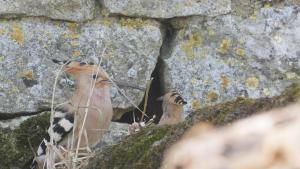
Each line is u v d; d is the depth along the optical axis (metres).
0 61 14.82
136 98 15.38
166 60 15.41
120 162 8.16
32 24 14.95
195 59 15.47
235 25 15.50
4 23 14.84
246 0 15.57
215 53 15.54
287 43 15.57
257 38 15.55
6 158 14.74
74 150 12.77
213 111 7.39
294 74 15.55
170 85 15.43
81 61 14.90
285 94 7.02
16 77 14.86
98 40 15.09
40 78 14.95
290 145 2.00
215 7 15.42
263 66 15.56
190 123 7.59
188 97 15.45
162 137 7.95
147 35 15.25
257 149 2.01
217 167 2.00
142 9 15.16
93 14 15.12
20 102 14.87
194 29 15.49
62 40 14.99
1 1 14.70
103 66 15.11
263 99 7.16
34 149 14.84
